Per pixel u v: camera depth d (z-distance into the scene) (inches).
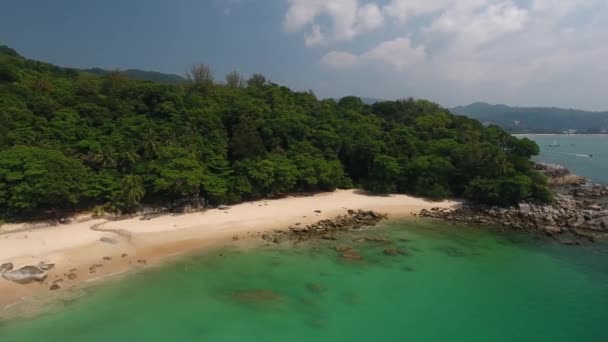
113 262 1553.9
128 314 1230.3
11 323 1141.1
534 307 1368.1
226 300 1348.4
